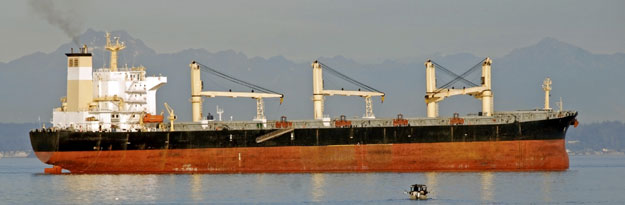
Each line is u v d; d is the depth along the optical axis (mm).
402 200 187000
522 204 182750
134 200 190750
